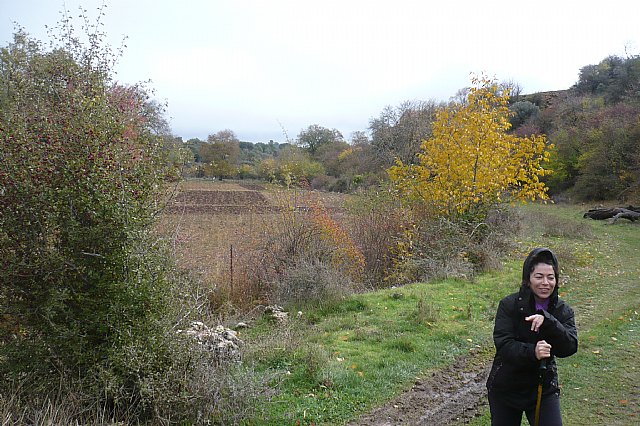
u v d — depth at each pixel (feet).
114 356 17.42
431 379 22.33
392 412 19.26
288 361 23.54
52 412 16.20
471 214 54.03
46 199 18.72
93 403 17.56
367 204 52.60
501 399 12.76
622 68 194.18
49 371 18.31
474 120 53.67
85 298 18.80
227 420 17.75
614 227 88.07
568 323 12.48
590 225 90.68
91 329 18.75
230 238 67.72
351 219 51.83
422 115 130.93
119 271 18.74
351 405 19.65
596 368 23.00
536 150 54.29
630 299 36.22
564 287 40.42
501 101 55.31
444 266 43.60
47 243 19.12
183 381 17.84
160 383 17.34
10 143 18.88
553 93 228.84
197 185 191.72
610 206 120.78
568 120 170.09
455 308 32.71
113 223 19.02
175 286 19.72
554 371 12.44
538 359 11.86
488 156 53.21
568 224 78.89
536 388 12.39
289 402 19.62
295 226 45.29
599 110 162.50
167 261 19.65
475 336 27.73
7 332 19.06
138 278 18.04
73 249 19.08
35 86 21.95
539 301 12.68
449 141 55.36
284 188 49.67
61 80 22.91
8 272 18.31
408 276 43.78
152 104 27.43
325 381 21.09
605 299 36.40
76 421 15.79
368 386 21.27
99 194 18.67
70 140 19.44
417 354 24.85
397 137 135.33
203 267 41.93
